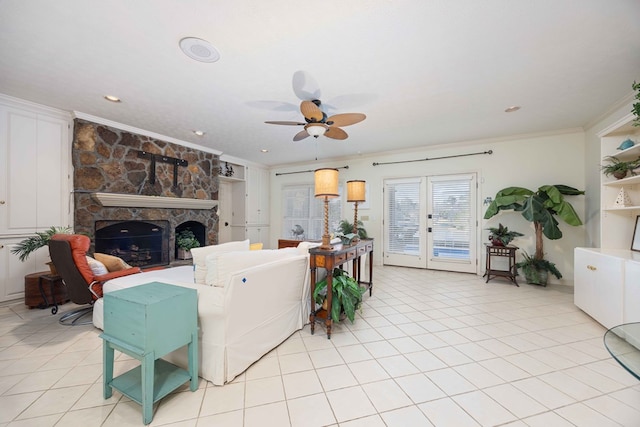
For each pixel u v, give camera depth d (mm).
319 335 2477
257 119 3662
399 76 2514
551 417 1441
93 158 3664
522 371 1884
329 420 1420
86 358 2025
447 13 1720
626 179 2664
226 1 1619
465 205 4961
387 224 5750
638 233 2713
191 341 1662
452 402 1567
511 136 4465
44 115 3311
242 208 6621
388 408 1516
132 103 3164
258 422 1405
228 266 1831
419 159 5371
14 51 2150
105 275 2566
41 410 1477
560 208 3779
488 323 2727
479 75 2500
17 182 3125
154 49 2117
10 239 3100
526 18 1762
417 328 2617
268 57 2213
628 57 2199
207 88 2764
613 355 1230
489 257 4336
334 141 4812
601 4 1635
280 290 2264
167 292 1607
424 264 5367
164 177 4551
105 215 3811
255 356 1982
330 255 2404
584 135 4059
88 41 2021
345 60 2256
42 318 2773
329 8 1676
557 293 3754
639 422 1397
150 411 1390
